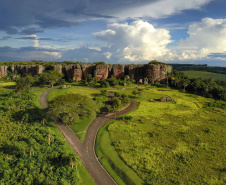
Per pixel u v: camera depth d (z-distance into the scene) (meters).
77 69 196.12
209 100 130.25
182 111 104.88
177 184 48.69
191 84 158.12
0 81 179.25
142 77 197.38
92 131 81.12
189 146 67.50
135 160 59.00
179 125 85.56
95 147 68.44
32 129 73.88
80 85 173.12
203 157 60.91
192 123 87.69
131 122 88.88
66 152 59.34
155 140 71.69
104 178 52.72
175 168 55.38
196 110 107.19
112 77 183.00
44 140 65.19
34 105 104.50
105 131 79.69
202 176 51.94
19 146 61.47
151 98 131.62
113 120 92.31
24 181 46.44
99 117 96.25
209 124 86.81
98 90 152.00
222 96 133.50
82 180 50.72
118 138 73.38
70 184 46.84
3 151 59.66
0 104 100.56
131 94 140.62
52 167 52.59
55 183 46.53
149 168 55.00
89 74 187.62
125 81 179.12
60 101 82.94
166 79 185.62
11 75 199.12
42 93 138.50
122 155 61.56
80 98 87.75
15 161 55.25
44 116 87.56
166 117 95.56
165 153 63.09
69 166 53.31
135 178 51.38
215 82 175.50
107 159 60.88
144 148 66.00
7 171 49.59
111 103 117.38
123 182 51.41
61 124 85.00
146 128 82.31
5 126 75.75
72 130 80.88
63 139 72.62
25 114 86.31
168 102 122.25
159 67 187.88
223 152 63.72
